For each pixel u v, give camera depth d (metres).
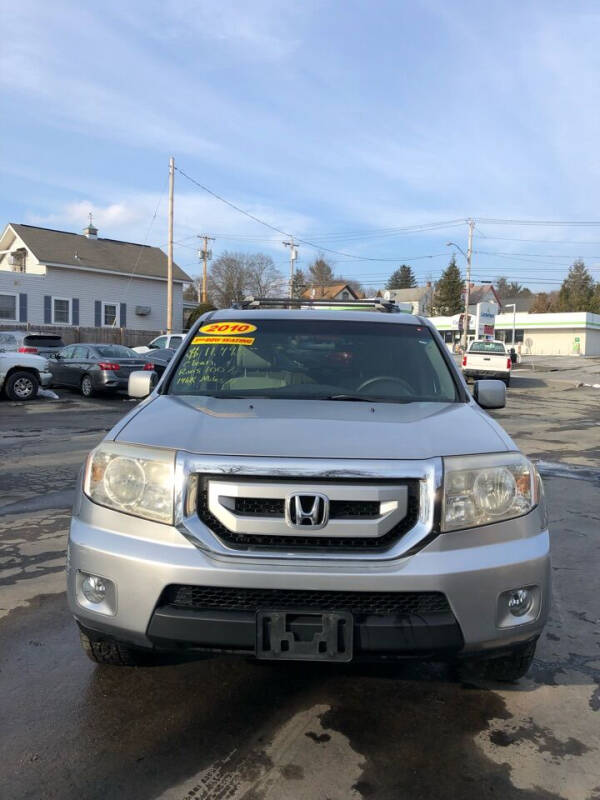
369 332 4.07
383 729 2.72
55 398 16.25
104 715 2.77
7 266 35.16
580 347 58.25
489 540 2.51
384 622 2.37
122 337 31.66
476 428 2.92
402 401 3.46
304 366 3.79
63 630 3.56
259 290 72.69
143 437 2.69
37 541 5.07
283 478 2.41
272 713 2.82
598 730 2.75
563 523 5.84
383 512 2.42
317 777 2.41
